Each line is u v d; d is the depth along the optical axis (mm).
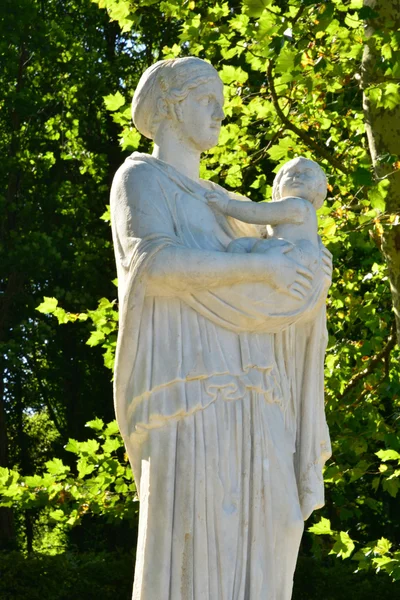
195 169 4578
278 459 4191
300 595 15570
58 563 15719
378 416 10680
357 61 9820
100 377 20984
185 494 4016
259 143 11656
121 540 19688
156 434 4078
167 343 4117
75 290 19797
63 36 18703
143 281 4086
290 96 9992
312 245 4316
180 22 17641
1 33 18391
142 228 4148
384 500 16172
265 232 4555
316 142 10492
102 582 15875
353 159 10031
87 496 10273
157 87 4523
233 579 4043
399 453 10469
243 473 4109
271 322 4180
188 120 4504
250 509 4105
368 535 16766
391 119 8539
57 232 19078
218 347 4133
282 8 9625
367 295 11031
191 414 4066
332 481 10203
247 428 4141
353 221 9602
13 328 18906
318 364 4480
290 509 4176
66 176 20797
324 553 11320
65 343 20875
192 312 4141
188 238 4254
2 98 19203
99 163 19391
